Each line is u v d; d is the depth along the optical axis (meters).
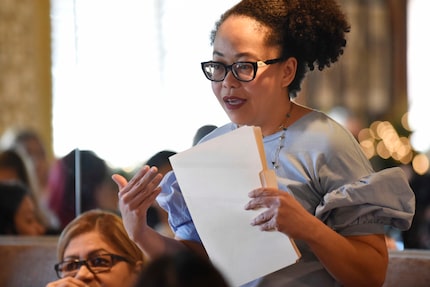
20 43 15.40
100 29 9.46
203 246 3.67
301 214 3.13
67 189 6.88
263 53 3.41
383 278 3.39
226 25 3.46
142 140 8.32
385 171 3.34
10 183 7.34
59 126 9.16
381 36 17.97
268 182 3.19
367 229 3.36
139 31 11.23
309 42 3.51
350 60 17.52
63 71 14.28
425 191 6.93
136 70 10.02
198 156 3.34
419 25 18.55
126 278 4.23
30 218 7.02
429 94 18.19
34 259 5.42
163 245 3.57
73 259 4.23
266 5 3.48
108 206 5.99
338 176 3.37
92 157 6.08
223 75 3.44
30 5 15.27
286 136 3.50
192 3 10.04
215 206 3.36
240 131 3.24
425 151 14.48
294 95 3.65
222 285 1.93
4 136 15.03
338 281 3.36
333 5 3.62
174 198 3.72
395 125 15.45
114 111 8.73
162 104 9.45
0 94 15.41
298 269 3.46
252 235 3.31
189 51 10.05
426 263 4.34
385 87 17.91
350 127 15.40
